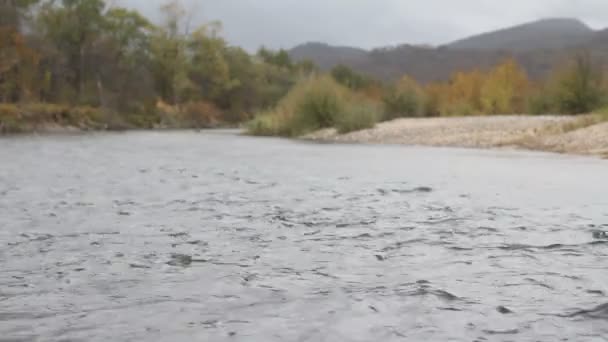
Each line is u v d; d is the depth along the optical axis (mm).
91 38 59594
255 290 3506
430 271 3934
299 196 7621
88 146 20781
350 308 3170
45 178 9766
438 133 22875
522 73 33844
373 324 2922
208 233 5211
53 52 52375
